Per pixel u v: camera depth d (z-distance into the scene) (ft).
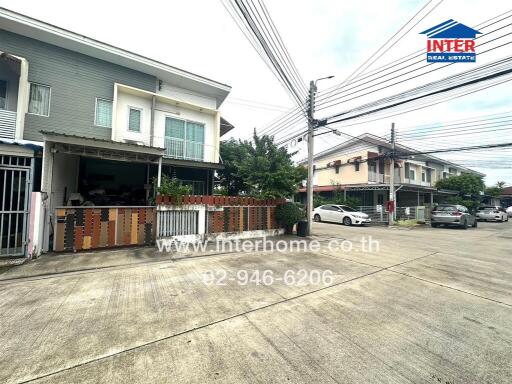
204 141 39.78
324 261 18.56
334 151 70.49
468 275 15.56
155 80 35.83
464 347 7.73
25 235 17.48
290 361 6.88
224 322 9.10
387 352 7.39
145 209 22.12
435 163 84.53
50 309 9.98
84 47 29.76
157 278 14.03
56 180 21.70
